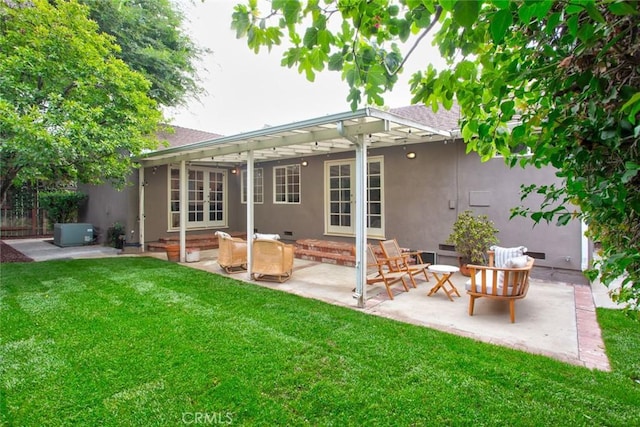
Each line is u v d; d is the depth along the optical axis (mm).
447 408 2439
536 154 1470
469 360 3115
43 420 2330
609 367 2994
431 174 7293
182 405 2498
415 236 7555
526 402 2492
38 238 12812
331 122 4750
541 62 1405
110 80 6945
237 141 6406
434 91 1841
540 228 6219
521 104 1727
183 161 8133
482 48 1652
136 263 7805
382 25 1693
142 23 11211
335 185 8977
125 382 2783
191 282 6062
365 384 2754
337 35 1752
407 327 3941
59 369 2973
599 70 1160
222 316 4301
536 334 3742
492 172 6594
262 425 2297
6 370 2949
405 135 6391
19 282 5957
